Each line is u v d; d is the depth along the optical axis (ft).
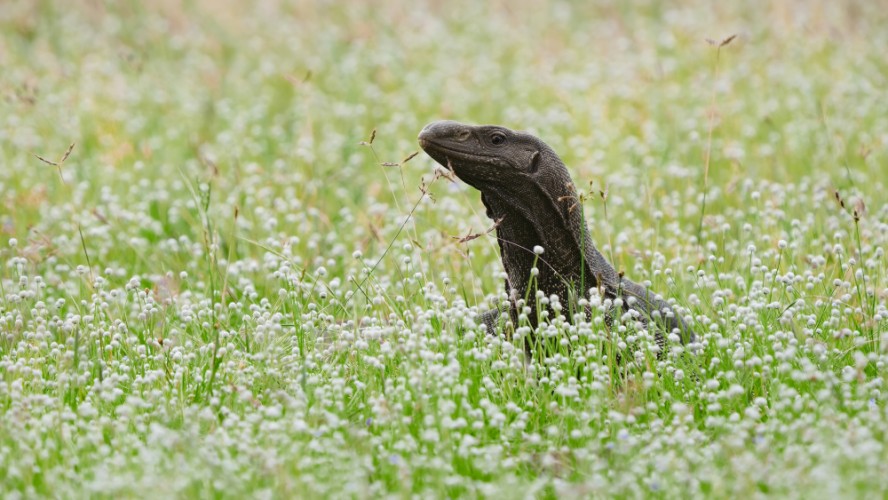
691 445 29.19
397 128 67.46
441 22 95.96
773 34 84.84
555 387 32.81
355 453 28.63
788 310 34.47
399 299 38.32
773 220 46.73
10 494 26.99
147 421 31.37
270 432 29.35
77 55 85.05
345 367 34.37
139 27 95.20
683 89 73.05
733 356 33.55
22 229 51.21
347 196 53.83
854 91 68.08
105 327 38.01
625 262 45.65
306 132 64.34
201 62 83.97
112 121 67.10
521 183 35.78
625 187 54.49
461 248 44.11
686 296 40.63
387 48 86.07
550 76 76.74
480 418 31.50
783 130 63.72
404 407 31.19
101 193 54.80
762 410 32.24
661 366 33.65
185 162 61.87
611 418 30.32
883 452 27.89
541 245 36.50
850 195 51.67
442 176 35.83
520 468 29.68
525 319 34.30
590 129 65.16
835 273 42.34
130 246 49.34
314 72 80.38
